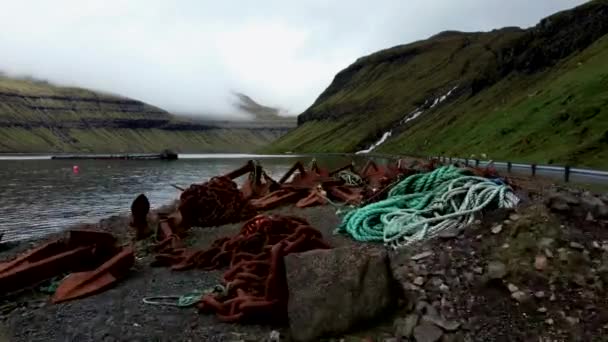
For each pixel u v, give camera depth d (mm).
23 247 18984
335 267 7301
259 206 18984
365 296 7160
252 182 22375
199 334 7402
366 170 25625
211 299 8258
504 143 49625
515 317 6785
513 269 7469
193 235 15383
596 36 108250
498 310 6938
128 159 134625
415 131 146000
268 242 10695
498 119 67875
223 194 17234
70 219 27406
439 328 6703
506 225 8719
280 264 7660
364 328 7020
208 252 11438
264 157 152625
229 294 8453
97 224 21984
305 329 6871
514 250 7934
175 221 15922
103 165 95500
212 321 7887
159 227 15422
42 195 39906
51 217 28203
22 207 32531
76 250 11164
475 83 146750
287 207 19406
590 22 112312
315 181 22734
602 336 6270
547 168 27406
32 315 8586
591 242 7848
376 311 7160
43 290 10047
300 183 22625
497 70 140375
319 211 17906
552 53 117000
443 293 7395
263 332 7367
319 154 179625
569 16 122312
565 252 7633
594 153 31328
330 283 7133
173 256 11820
